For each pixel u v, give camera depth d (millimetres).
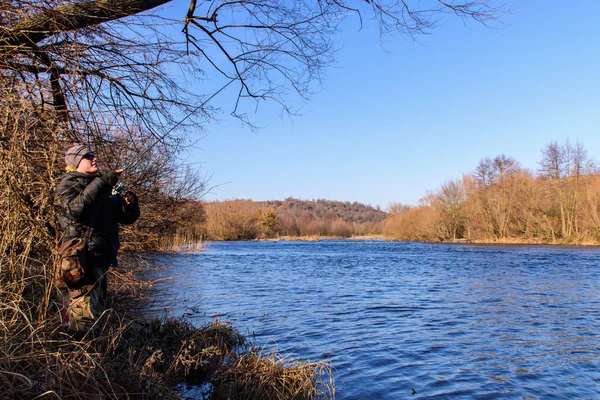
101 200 3943
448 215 67562
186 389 4574
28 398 2861
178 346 5367
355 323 9297
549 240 55656
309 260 29875
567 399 5312
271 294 13266
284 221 110688
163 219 8203
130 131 6219
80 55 5207
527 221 58250
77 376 3219
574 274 20094
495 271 21781
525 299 12867
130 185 6637
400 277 18969
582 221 52562
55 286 3871
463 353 7207
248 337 7707
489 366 6555
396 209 106438
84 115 5188
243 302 11539
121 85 6031
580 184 54594
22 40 4809
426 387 5605
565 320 9875
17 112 3709
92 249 3877
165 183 7848
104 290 4258
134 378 3615
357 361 6609
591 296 13516
